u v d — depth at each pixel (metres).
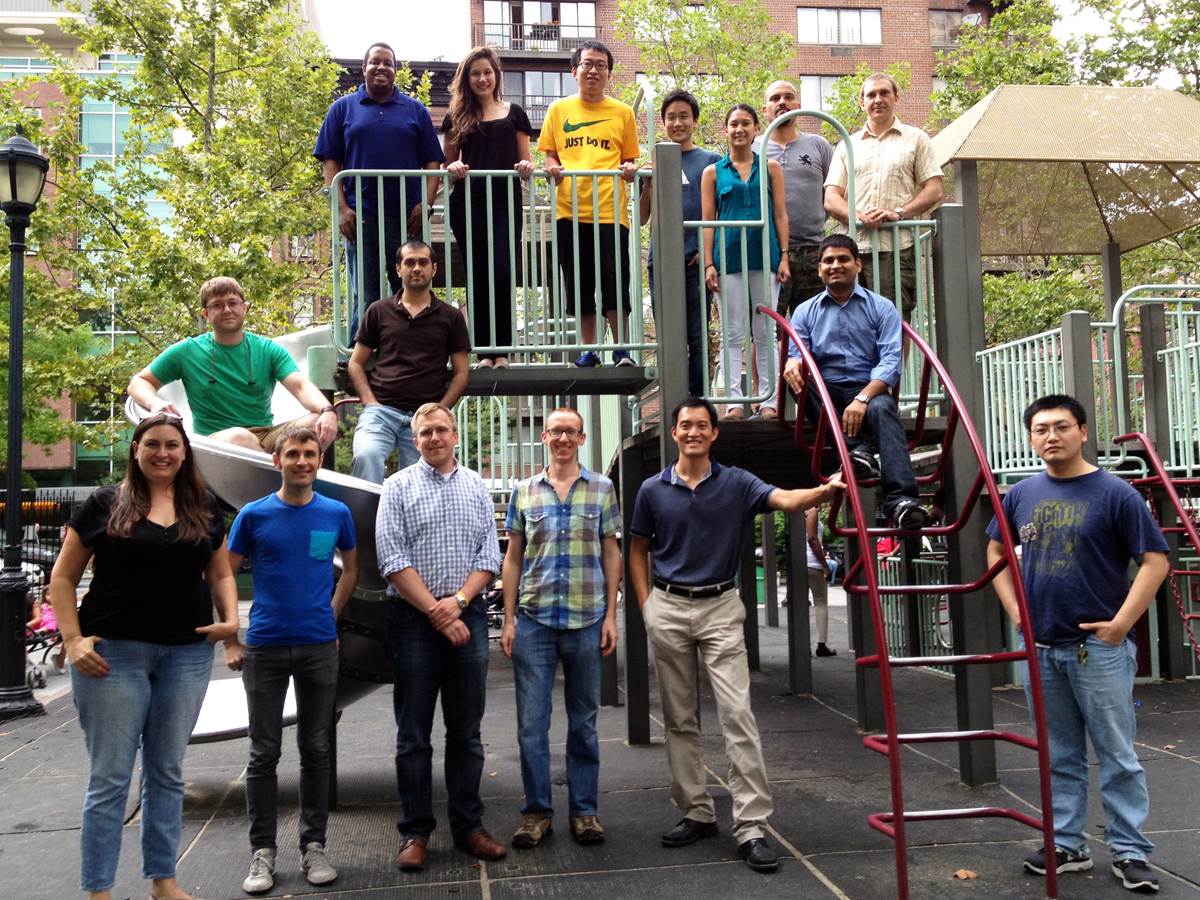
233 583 3.80
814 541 10.28
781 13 34.03
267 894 3.72
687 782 4.29
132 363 18.28
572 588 4.32
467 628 4.06
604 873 3.88
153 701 3.51
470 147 6.13
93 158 32.31
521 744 4.30
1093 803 4.68
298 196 19.33
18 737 7.40
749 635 9.42
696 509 4.27
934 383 5.58
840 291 4.80
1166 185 10.06
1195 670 8.35
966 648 5.05
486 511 4.21
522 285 5.97
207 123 19.05
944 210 5.48
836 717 7.02
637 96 6.36
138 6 18.62
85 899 3.76
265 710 3.85
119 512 3.39
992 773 5.01
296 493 3.93
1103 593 3.73
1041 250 10.93
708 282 6.06
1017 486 4.03
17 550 8.73
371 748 6.35
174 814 3.55
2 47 33.28
